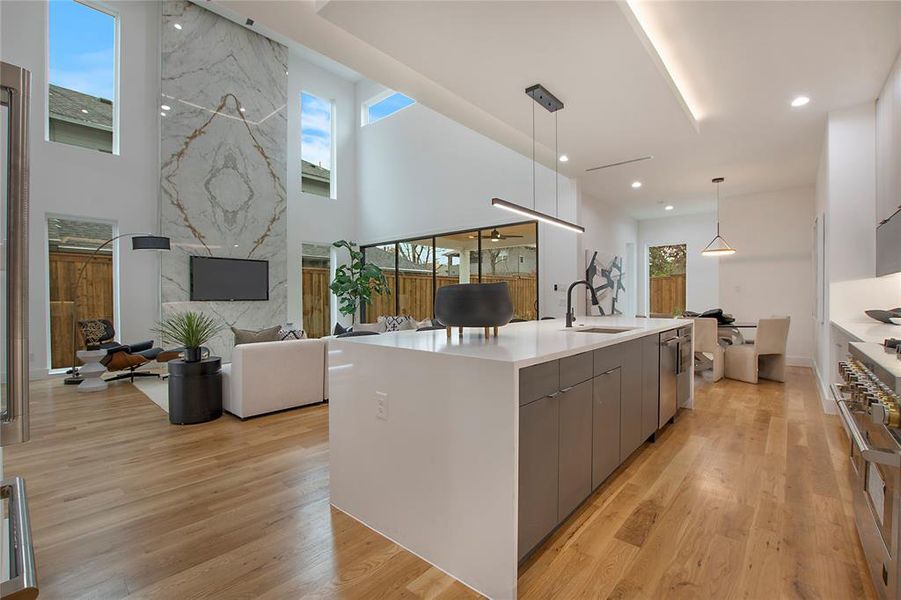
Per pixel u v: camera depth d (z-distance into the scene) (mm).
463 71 2951
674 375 3496
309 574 1685
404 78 3486
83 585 1608
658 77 3021
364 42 2824
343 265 8539
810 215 6281
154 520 2078
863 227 3684
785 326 5176
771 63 3096
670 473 2578
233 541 1904
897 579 1261
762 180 5926
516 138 4441
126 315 6215
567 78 3039
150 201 6473
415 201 8125
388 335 2426
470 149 7207
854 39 2789
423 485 1793
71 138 5828
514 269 6730
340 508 2191
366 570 1714
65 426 3594
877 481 1507
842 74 3221
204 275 6879
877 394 1365
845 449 2938
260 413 3855
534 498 1665
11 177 954
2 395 976
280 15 2625
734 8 2527
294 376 4094
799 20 2617
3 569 888
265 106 7785
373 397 2004
